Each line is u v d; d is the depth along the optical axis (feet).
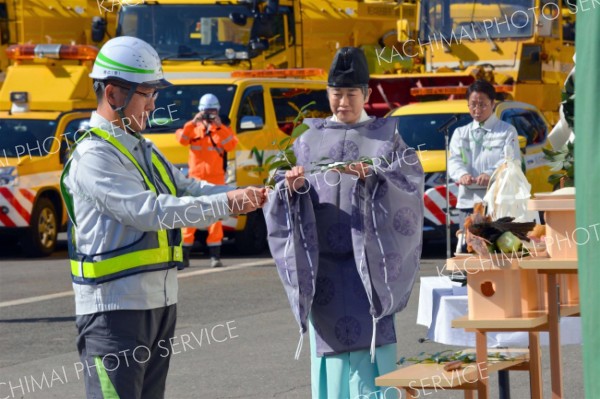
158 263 17.58
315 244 19.65
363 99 20.33
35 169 58.49
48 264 56.24
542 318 18.65
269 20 67.82
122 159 17.53
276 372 31.07
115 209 17.17
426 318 23.94
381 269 19.48
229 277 49.80
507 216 21.13
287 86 62.18
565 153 20.39
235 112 57.82
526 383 29.48
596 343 12.42
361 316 19.84
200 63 66.39
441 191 52.70
